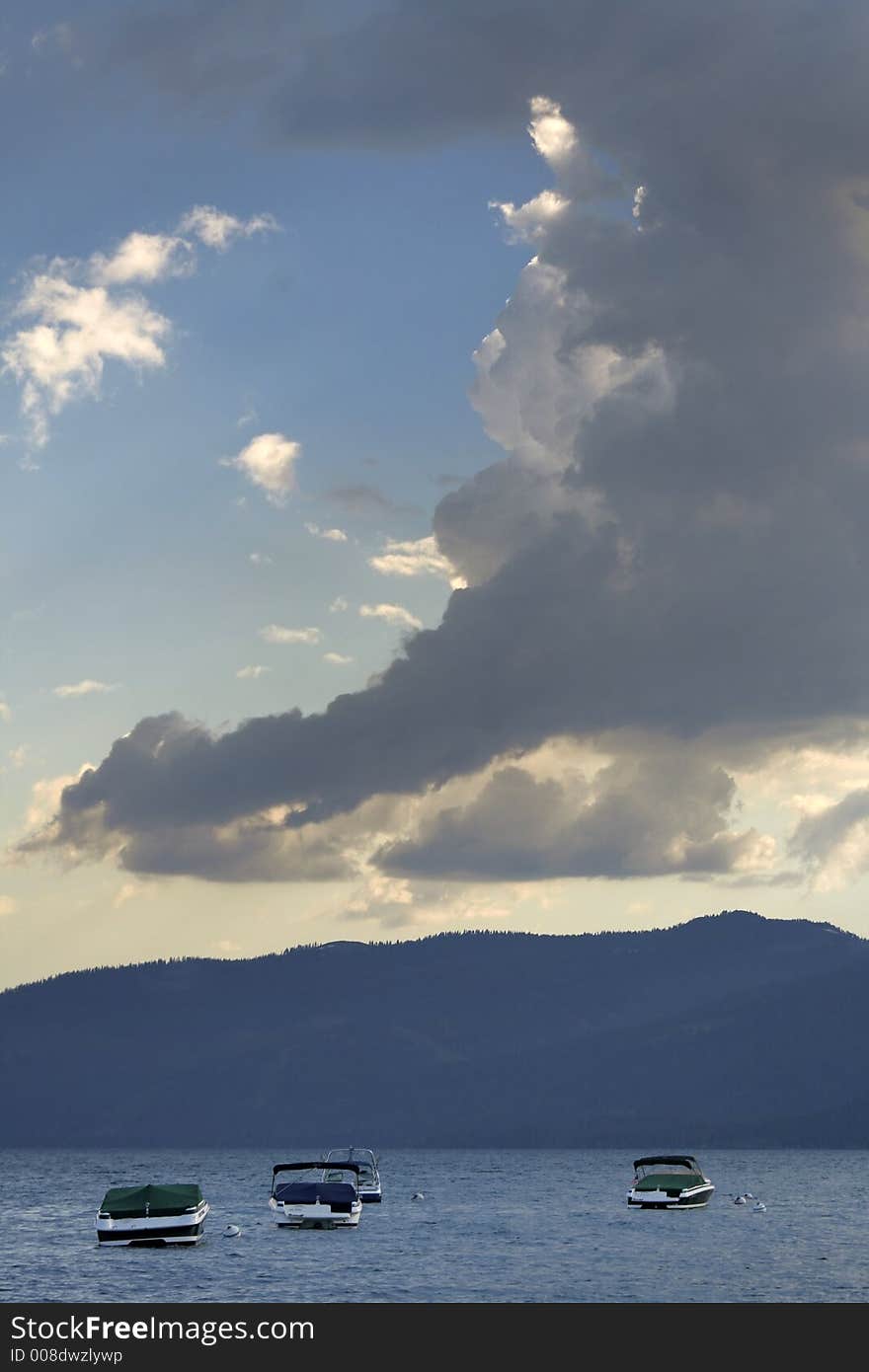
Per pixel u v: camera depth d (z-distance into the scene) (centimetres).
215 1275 13238
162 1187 15775
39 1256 15000
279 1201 17812
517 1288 12550
